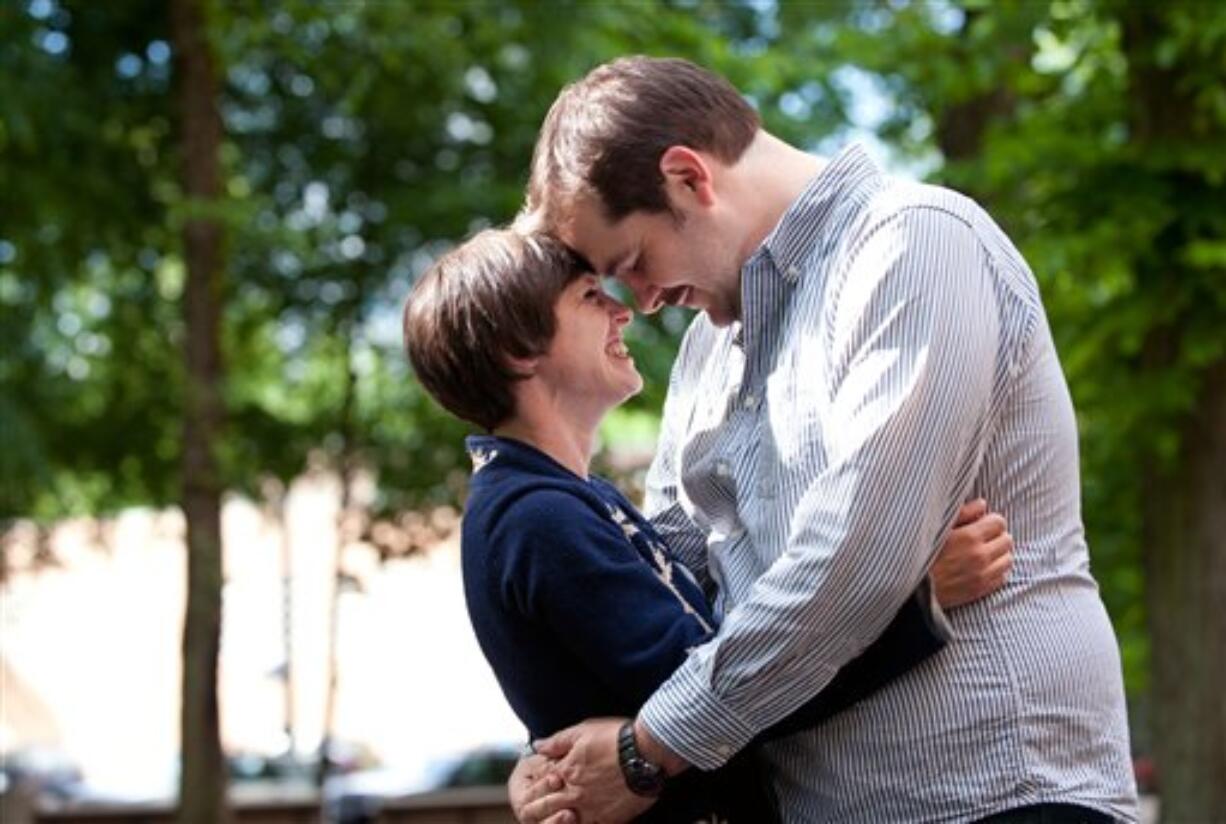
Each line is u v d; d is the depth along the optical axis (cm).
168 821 1675
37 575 1567
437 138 1559
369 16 1383
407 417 1554
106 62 1483
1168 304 1052
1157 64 1065
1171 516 1096
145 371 1570
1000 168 1087
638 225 320
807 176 324
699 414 339
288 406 1675
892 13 1231
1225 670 1087
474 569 321
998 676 302
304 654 3142
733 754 306
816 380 309
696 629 312
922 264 300
